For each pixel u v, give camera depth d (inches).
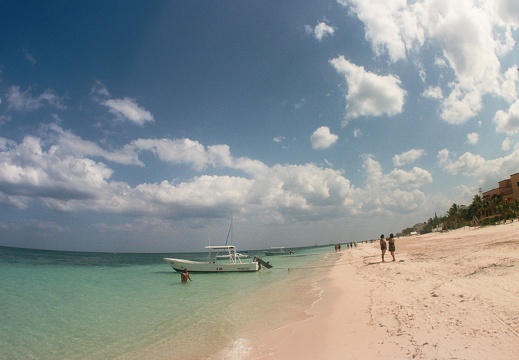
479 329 253.6
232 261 1341.0
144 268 1924.2
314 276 961.5
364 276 736.3
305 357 265.4
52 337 413.4
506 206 2642.7
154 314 541.6
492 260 594.6
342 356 250.7
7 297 743.1
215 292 786.2
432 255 986.1
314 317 410.0
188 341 368.5
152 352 338.3
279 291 707.4
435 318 300.4
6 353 354.3
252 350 309.3
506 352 208.5
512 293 345.7
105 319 510.9
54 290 869.8
